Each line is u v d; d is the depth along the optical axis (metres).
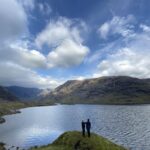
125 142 94.06
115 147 46.19
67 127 140.75
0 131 128.25
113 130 126.94
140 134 112.75
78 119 190.50
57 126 146.75
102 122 165.62
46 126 147.50
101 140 46.69
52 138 101.31
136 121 168.00
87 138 46.44
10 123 169.88
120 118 191.38
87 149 43.62
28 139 99.38
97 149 43.44
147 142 93.31
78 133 49.38
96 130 127.50
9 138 102.81
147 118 186.50
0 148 74.44
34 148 49.88
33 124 160.25
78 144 45.41
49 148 45.72
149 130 124.81
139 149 81.50
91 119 187.62
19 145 85.94
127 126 142.38
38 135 110.56
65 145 46.38
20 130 130.25
